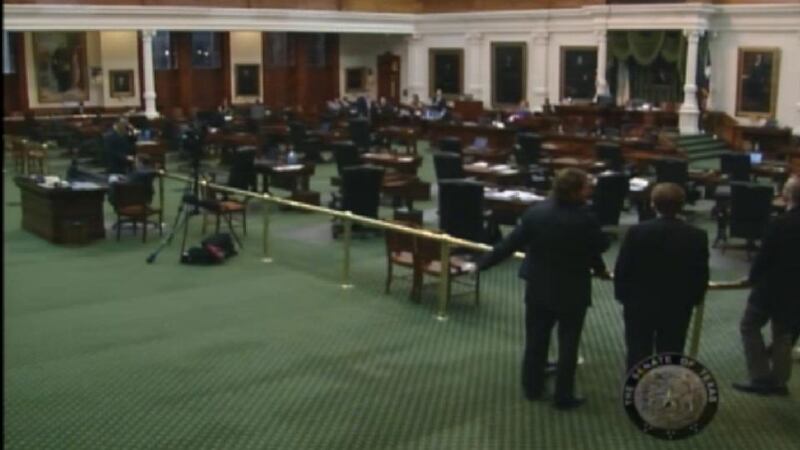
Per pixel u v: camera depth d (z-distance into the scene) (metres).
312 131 24.84
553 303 6.32
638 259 6.07
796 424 6.36
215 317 9.34
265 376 7.46
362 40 35.38
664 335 6.15
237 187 16.55
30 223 14.29
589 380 7.34
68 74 28.92
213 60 32.25
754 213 12.58
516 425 6.36
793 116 25.58
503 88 31.80
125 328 8.91
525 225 6.37
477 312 9.59
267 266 11.84
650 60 27.58
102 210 13.70
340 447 5.98
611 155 17.94
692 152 25.06
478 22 32.03
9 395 6.94
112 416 6.54
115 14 26.70
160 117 27.78
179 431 6.26
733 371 7.58
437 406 6.75
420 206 17.09
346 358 7.96
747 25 26.17
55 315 9.39
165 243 13.18
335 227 13.82
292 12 30.20
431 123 28.27
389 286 10.43
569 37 29.70
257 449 5.95
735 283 7.06
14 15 24.80
